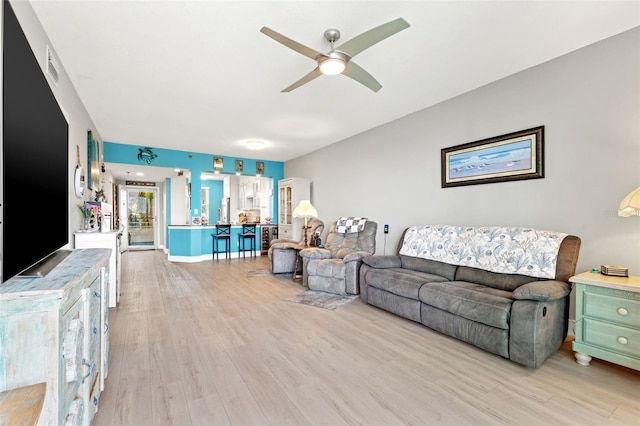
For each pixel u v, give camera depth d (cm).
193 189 698
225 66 292
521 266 276
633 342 205
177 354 244
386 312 348
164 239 899
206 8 210
